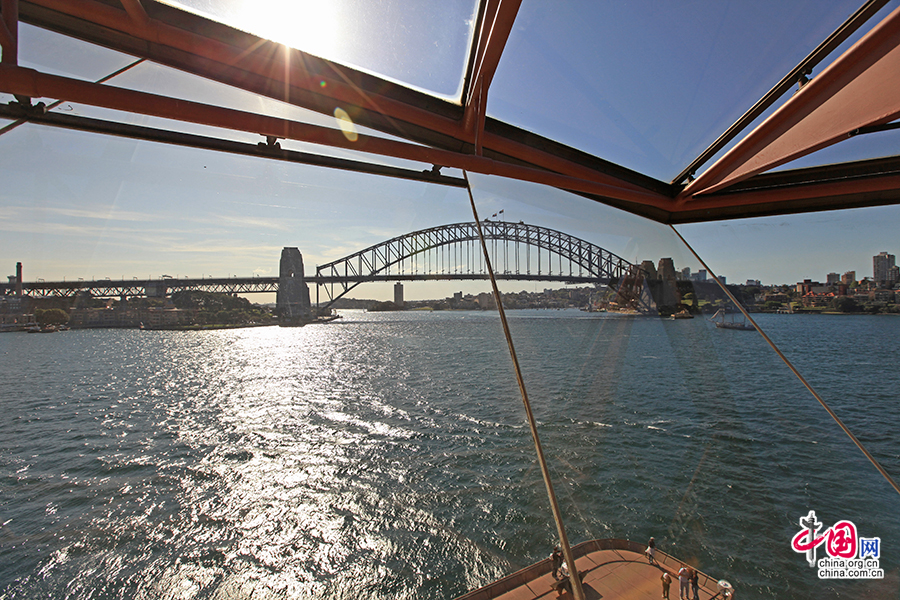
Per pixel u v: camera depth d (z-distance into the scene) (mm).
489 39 2199
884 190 4676
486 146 3746
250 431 18594
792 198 4742
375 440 18594
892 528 6805
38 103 1891
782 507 6973
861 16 2592
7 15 1646
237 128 2125
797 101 3047
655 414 8266
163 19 2180
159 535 8078
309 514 11500
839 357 33281
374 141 2459
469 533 10297
